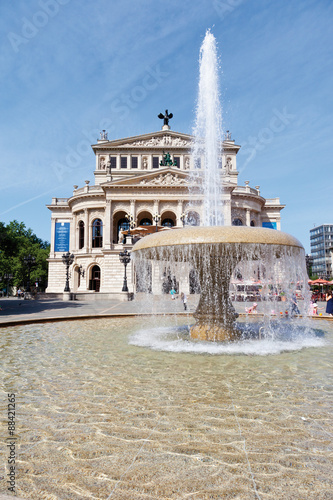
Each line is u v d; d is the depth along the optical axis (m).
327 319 15.87
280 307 24.73
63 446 3.52
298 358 7.60
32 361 7.34
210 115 18.20
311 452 3.40
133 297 37.31
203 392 5.22
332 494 2.74
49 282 59.41
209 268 9.71
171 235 8.44
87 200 56.00
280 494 2.74
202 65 17.72
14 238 47.88
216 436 3.73
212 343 9.16
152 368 6.70
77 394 5.14
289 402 4.79
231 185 52.00
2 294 68.81
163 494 2.74
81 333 11.48
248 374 6.25
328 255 128.00
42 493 2.75
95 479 2.94
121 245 49.31
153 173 51.88
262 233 8.08
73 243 59.50
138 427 3.96
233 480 2.92
